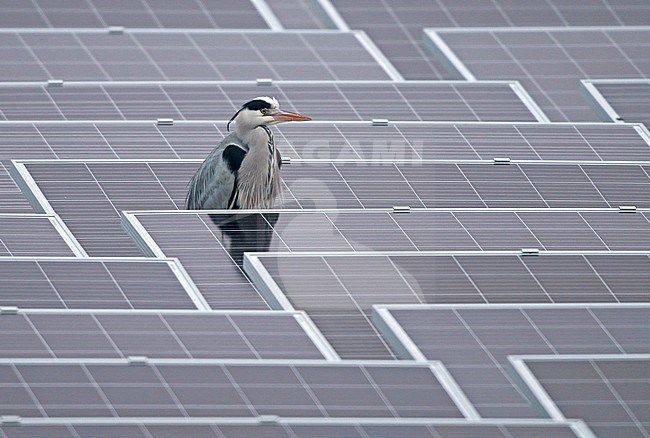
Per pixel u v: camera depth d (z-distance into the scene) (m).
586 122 28.81
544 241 21.06
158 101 29.47
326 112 29.23
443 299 18.48
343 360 16.09
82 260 19.50
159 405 14.90
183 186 23.66
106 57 32.91
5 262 19.34
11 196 24.89
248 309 18.58
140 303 18.53
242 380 15.44
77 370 15.44
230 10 37.78
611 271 19.48
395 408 15.05
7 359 15.57
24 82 30.33
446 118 29.33
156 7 37.62
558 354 16.56
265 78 32.53
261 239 20.62
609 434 14.69
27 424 14.07
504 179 24.11
